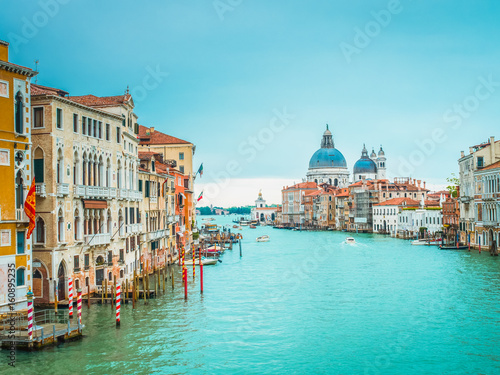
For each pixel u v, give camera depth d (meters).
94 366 28.84
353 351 32.34
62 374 27.45
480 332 35.88
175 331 35.97
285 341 34.31
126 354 30.83
